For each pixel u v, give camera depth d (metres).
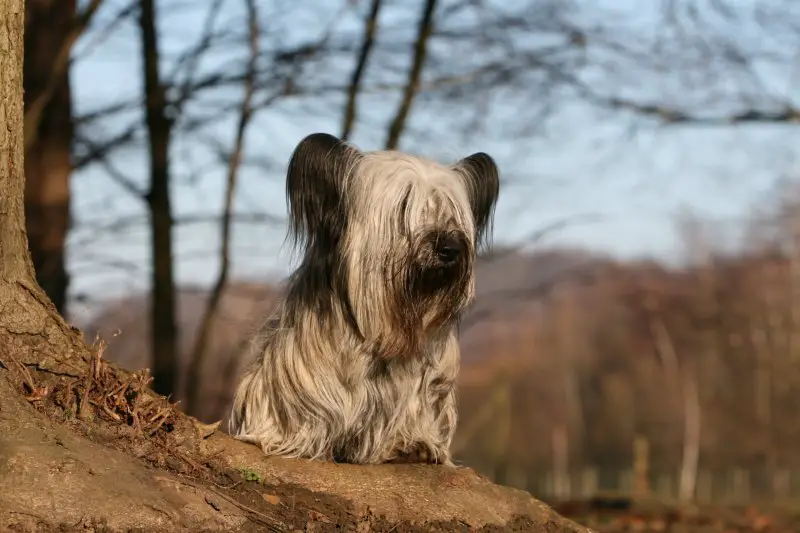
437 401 6.42
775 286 39.59
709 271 40.38
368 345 6.04
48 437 4.63
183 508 4.60
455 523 5.38
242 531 4.71
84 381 5.20
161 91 14.01
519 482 29.53
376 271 6.02
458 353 6.53
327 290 6.06
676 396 43.06
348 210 6.15
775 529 10.71
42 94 11.88
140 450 5.01
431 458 6.13
